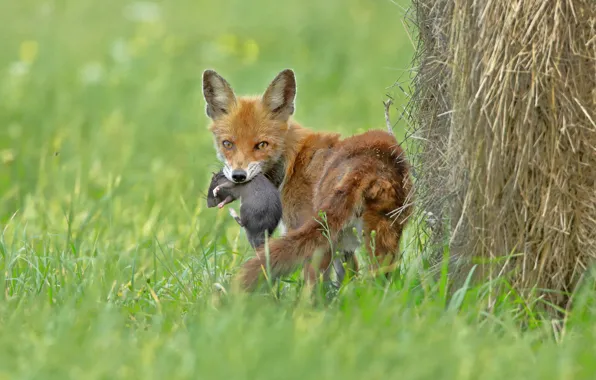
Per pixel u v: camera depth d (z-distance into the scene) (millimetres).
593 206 10406
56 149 17891
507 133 10359
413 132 11883
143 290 11633
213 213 16156
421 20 11711
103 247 13656
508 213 10523
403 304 10211
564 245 10445
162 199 17469
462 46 10547
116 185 15812
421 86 11750
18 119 23797
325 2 35781
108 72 28531
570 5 10133
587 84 10273
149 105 25000
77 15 35031
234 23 34406
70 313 9883
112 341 9133
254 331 9031
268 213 12195
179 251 13320
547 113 10266
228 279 11695
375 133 12258
